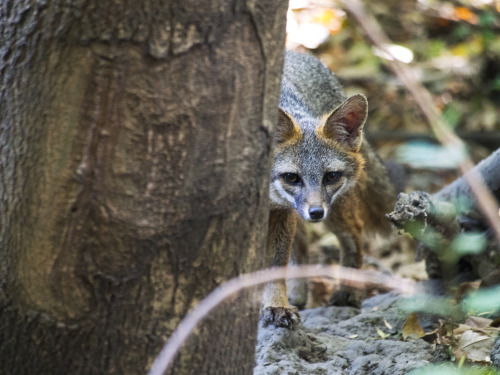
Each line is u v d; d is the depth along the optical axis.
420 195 8.95
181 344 4.95
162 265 4.77
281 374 7.19
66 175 4.58
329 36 19.88
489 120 17.39
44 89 4.57
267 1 4.78
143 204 4.62
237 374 5.36
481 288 9.45
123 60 4.45
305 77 11.41
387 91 18.23
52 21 4.47
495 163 9.69
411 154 5.49
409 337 8.53
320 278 11.88
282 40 5.06
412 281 11.23
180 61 4.52
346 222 11.07
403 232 9.38
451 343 7.73
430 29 20.09
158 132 4.56
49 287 4.76
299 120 10.02
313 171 9.38
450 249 9.06
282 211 9.41
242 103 4.80
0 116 4.80
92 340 4.84
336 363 7.75
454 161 5.33
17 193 4.75
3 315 4.97
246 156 4.90
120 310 4.79
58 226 4.66
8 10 4.64
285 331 8.12
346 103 9.67
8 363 5.05
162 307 4.84
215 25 4.55
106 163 4.55
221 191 4.82
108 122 4.51
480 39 18.95
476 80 18.25
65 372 4.93
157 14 4.41
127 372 4.90
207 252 4.89
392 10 20.23
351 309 10.20
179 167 4.65
